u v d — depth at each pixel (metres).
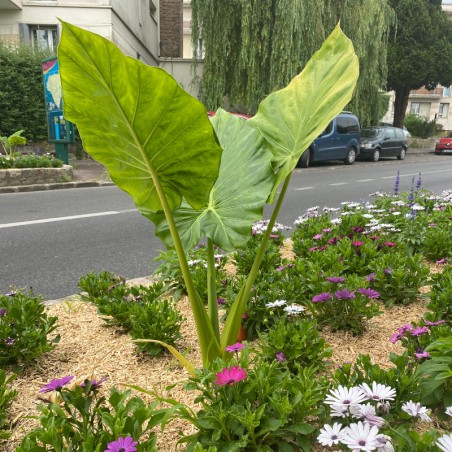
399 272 2.98
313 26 15.02
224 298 2.90
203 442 1.46
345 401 1.25
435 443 1.16
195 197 1.85
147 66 1.37
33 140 14.79
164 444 1.65
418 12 22.58
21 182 9.49
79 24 14.73
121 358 2.36
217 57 15.29
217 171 1.75
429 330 2.07
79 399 1.44
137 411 1.40
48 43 15.59
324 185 10.80
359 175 13.41
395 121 26.20
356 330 2.56
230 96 16.30
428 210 5.68
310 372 1.69
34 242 5.19
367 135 19.53
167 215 1.79
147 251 4.90
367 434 1.08
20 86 14.08
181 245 1.81
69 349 2.46
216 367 1.63
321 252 3.61
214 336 1.90
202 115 1.53
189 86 18.22
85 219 6.51
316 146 15.34
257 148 2.02
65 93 1.53
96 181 10.34
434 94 43.66
